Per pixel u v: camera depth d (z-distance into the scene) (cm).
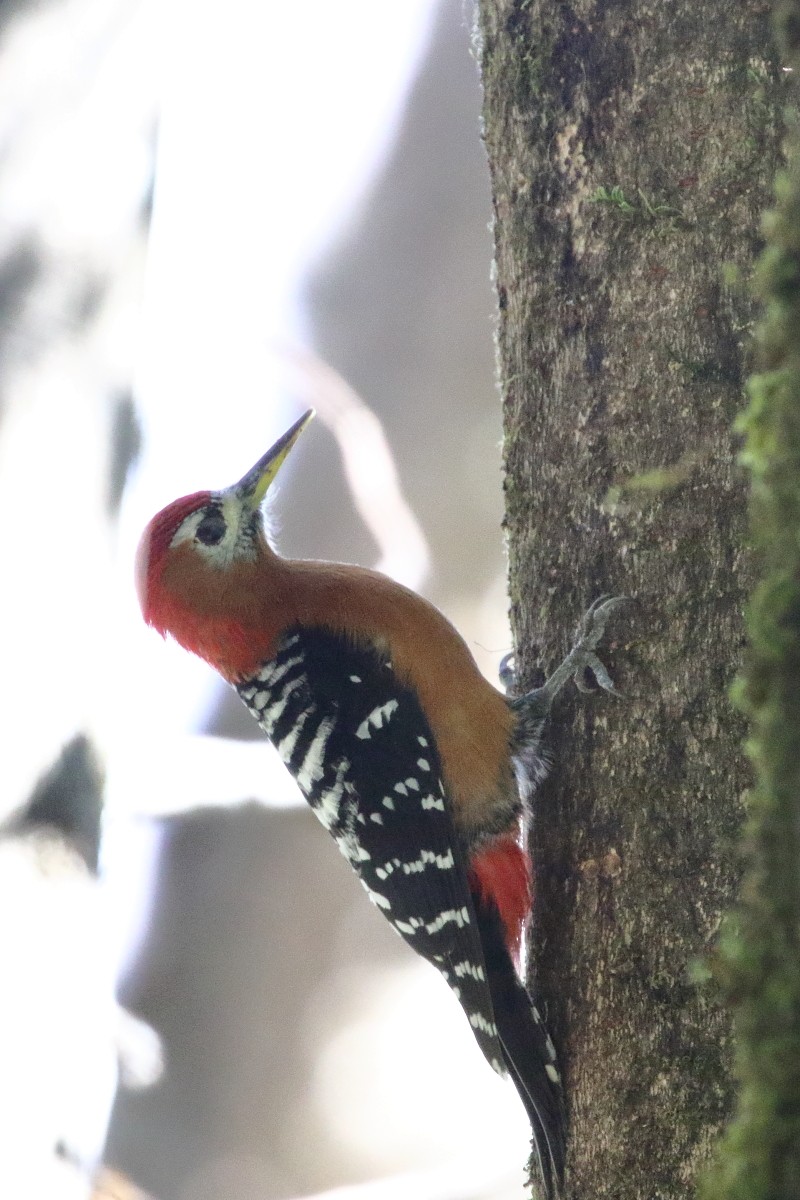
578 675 816
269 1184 2011
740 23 793
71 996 1214
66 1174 1197
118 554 1297
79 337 1270
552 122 861
